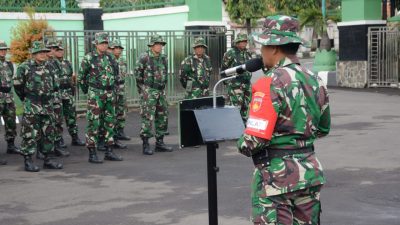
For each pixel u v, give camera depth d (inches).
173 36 617.0
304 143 141.4
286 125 139.3
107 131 371.6
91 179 319.6
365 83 832.3
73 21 655.8
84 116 574.6
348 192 275.4
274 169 140.0
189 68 414.3
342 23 856.3
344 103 644.7
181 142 173.8
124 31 585.0
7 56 589.0
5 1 609.3
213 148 177.2
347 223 229.6
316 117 143.3
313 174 139.9
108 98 367.2
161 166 350.3
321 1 1617.9
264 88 139.1
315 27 1557.6
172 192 285.0
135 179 316.2
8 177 329.7
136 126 518.9
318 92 143.6
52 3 641.0
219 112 173.5
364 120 511.2
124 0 690.2
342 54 863.7
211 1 641.0
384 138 420.8
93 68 361.4
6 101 398.6
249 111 143.1
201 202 265.0
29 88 339.6
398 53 809.5
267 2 1595.7
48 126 348.8
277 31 142.2
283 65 142.7
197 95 415.5
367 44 830.5
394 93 747.4
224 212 246.4
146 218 241.6
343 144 400.8
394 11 940.0
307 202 142.1
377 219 234.4
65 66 422.6
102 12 673.0
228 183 297.7
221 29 633.0
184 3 646.5
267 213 140.9
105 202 269.3
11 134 406.6
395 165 332.2
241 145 141.9
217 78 625.6
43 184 310.0
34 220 243.8
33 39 572.7
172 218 240.7
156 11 667.4
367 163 338.6
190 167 344.8
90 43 564.4
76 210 257.1
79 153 404.5
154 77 388.2
